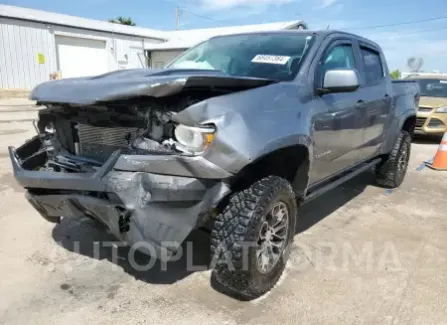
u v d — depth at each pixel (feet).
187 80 7.16
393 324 8.25
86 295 8.93
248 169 8.31
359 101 12.68
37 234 11.89
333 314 8.52
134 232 7.43
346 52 12.87
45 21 68.95
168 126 7.55
